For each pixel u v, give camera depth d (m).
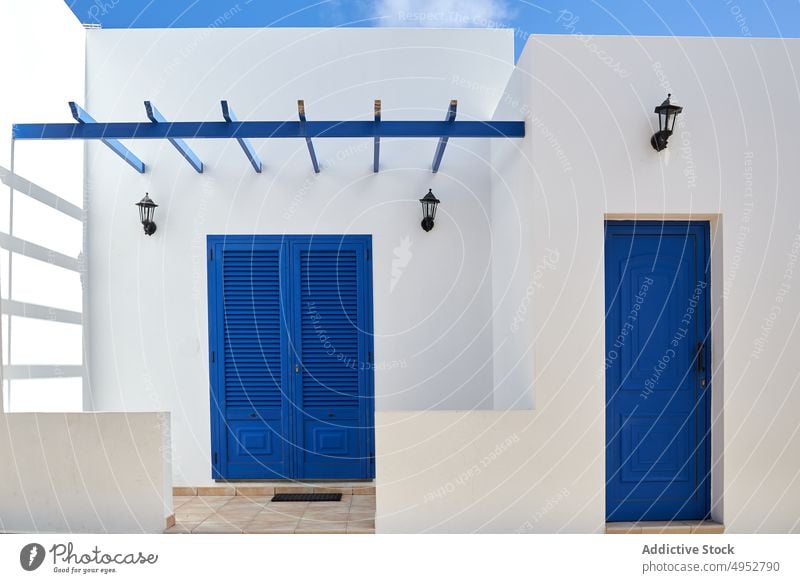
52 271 5.94
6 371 5.25
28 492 5.18
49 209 5.89
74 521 5.15
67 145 6.22
